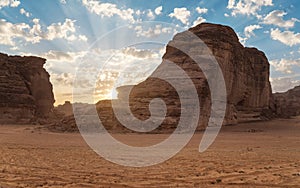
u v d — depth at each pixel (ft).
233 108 200.03
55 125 164.14
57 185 37.63
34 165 53.16
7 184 38.04
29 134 138.62
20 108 253.44
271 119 238.68
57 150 78.07
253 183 38.45
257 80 239.30
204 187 36.45
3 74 257.14
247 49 238.27
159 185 37.68
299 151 77.05
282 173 45.09
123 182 39.34
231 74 193.26
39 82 284.61
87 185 37.68
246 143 101.35
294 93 408.05
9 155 66.80
